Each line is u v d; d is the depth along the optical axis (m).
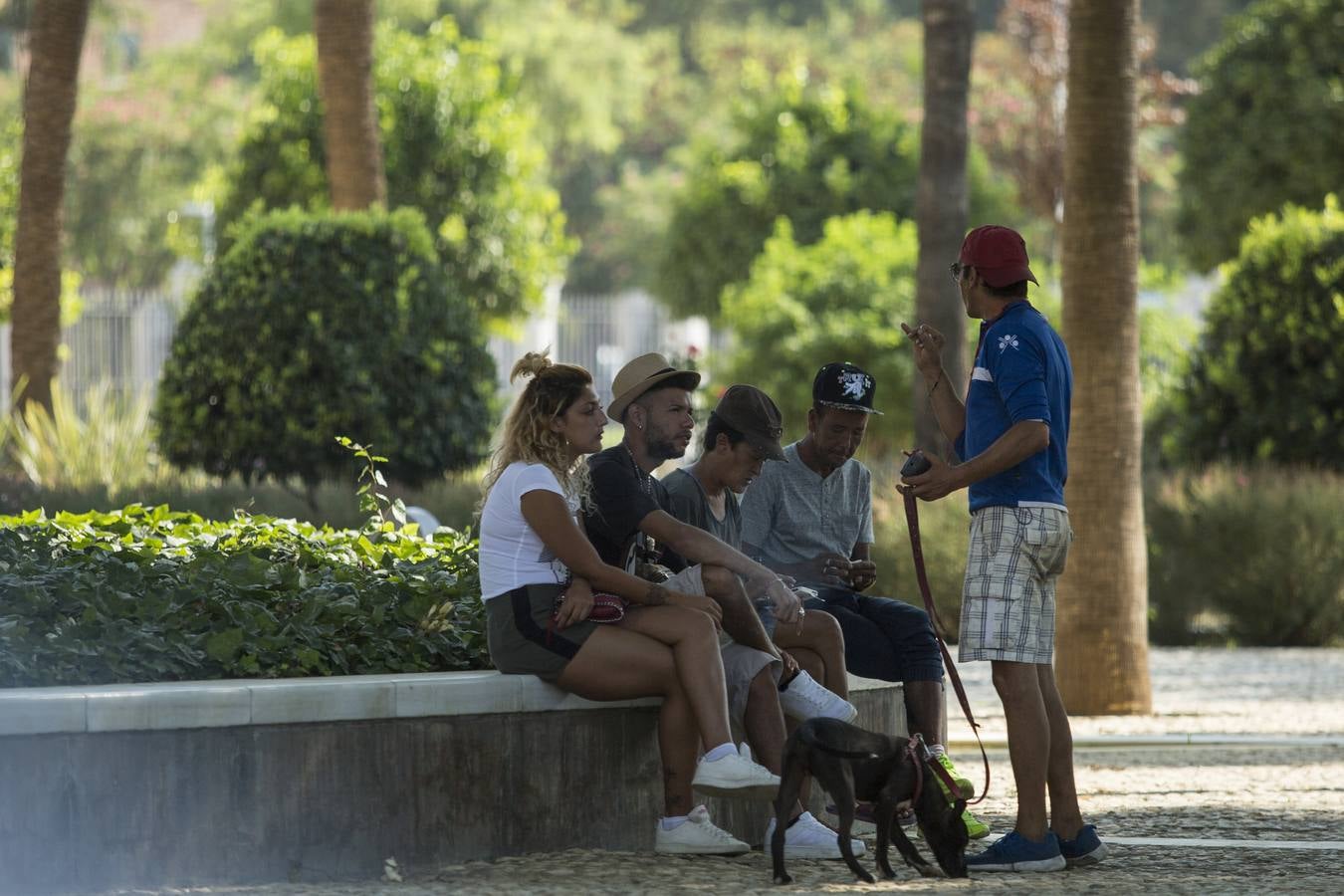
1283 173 85.62
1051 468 19.30
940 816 18.53
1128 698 36.00
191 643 20.53
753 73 113.31
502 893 17.59
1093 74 36.44
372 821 18.73
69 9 56.25
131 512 26.05
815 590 22.45
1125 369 36.50
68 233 131.38
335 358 50.44
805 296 76.94
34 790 17.28
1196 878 18.58
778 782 18.88
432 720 19.11
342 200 55.72
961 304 55.56
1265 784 26.53
